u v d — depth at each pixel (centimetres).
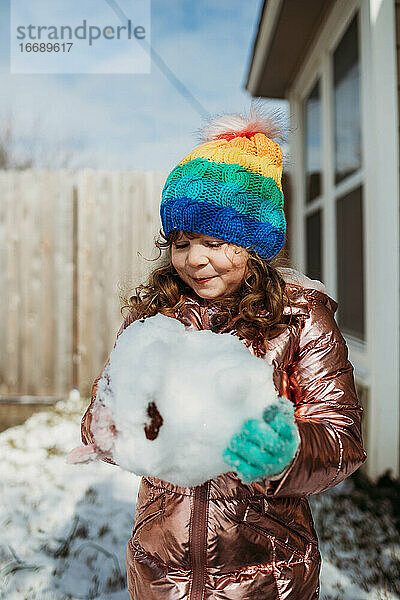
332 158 505
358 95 416
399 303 364
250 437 109
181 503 143
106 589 257
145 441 115
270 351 150
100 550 290
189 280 156
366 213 380
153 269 183
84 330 650
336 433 137
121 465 119
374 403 369
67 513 338
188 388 115
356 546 295
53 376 650
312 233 605
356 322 427
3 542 301
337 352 153
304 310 156
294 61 616
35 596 251
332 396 147
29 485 383
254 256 155
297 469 124
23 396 650
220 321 156
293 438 112
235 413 112
